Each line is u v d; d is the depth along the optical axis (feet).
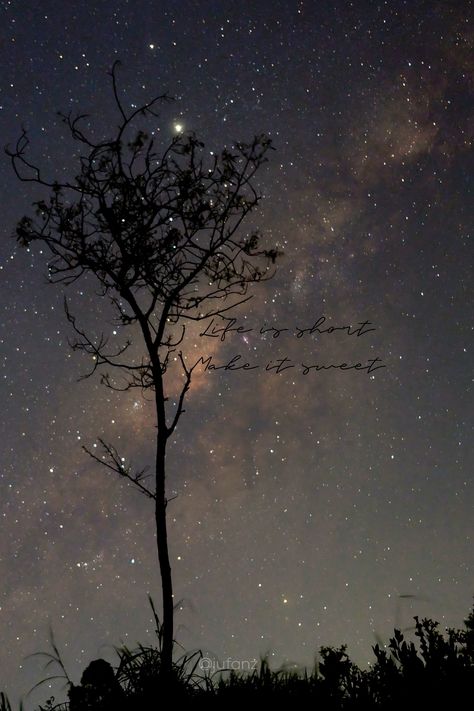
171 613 10.18
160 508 10.80
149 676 9.27
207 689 9.25
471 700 7.84
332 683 8.74
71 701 9.32
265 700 8.70
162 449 11.16
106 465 10.93
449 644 8.30
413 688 8.04
